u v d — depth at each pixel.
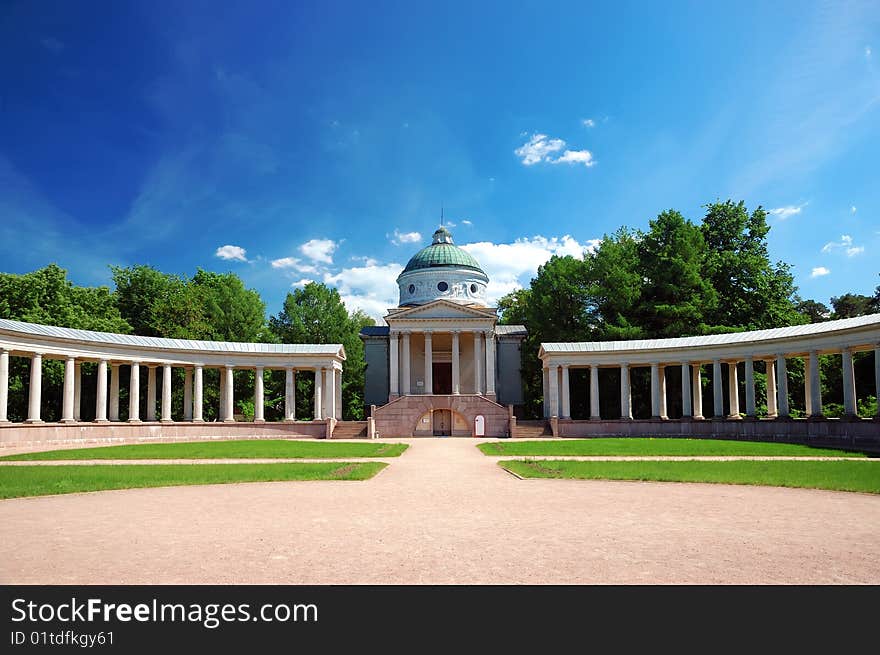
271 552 12.34
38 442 44.41
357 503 18.52
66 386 49.19
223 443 47.72
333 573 10.86
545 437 61.50
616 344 63.62
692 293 66.88
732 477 23.73
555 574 10.76
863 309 86.81
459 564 11.40
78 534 14.09
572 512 16.81
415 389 84.75
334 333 82.94
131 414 54.28
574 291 73.81
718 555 12.03
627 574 10.75
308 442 50.16
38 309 57.47
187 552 12.37
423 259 93.06
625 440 51.22
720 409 57.53
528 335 83.81
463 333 80.56
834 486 21.17
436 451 41.00
